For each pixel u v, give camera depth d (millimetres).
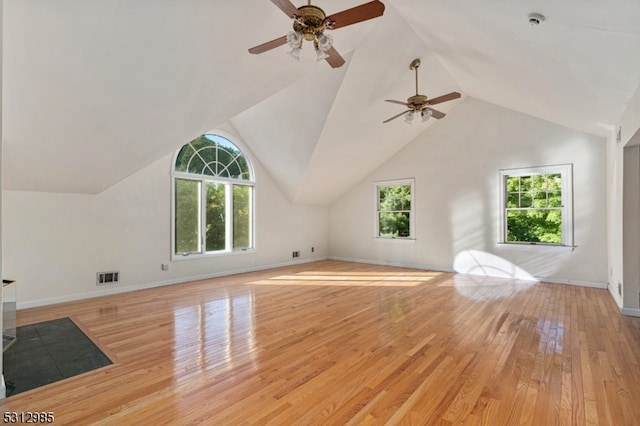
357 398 2051
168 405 1983
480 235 6145
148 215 5207
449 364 2502
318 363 2533
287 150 6074
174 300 4406
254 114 5656
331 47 2656
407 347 2826
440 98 4027
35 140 3203
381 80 4688
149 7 2334
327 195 7844
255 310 3938
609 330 3211
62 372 2404
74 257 4496
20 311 3945
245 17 2795
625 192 3756
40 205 4242
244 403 2002
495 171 5961
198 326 3375
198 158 5883
